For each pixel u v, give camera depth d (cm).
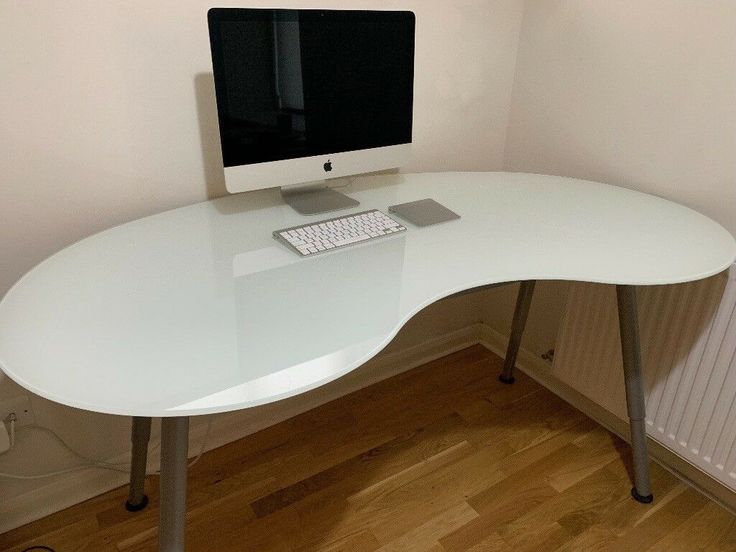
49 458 140
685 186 146
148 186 132
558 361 180
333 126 129
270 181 125
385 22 128
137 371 76
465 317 216
